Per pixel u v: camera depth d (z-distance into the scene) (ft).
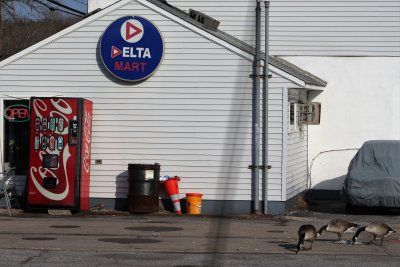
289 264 33.73
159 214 54.39
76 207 53.52
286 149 55.11
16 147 57.93
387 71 66.80
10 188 57.06
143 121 56.75
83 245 38.37
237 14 69.26
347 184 55.06
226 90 55.88
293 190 59.72
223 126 55.88
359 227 41.93
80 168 53.93
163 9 56.13
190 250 37.42
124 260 34.30
